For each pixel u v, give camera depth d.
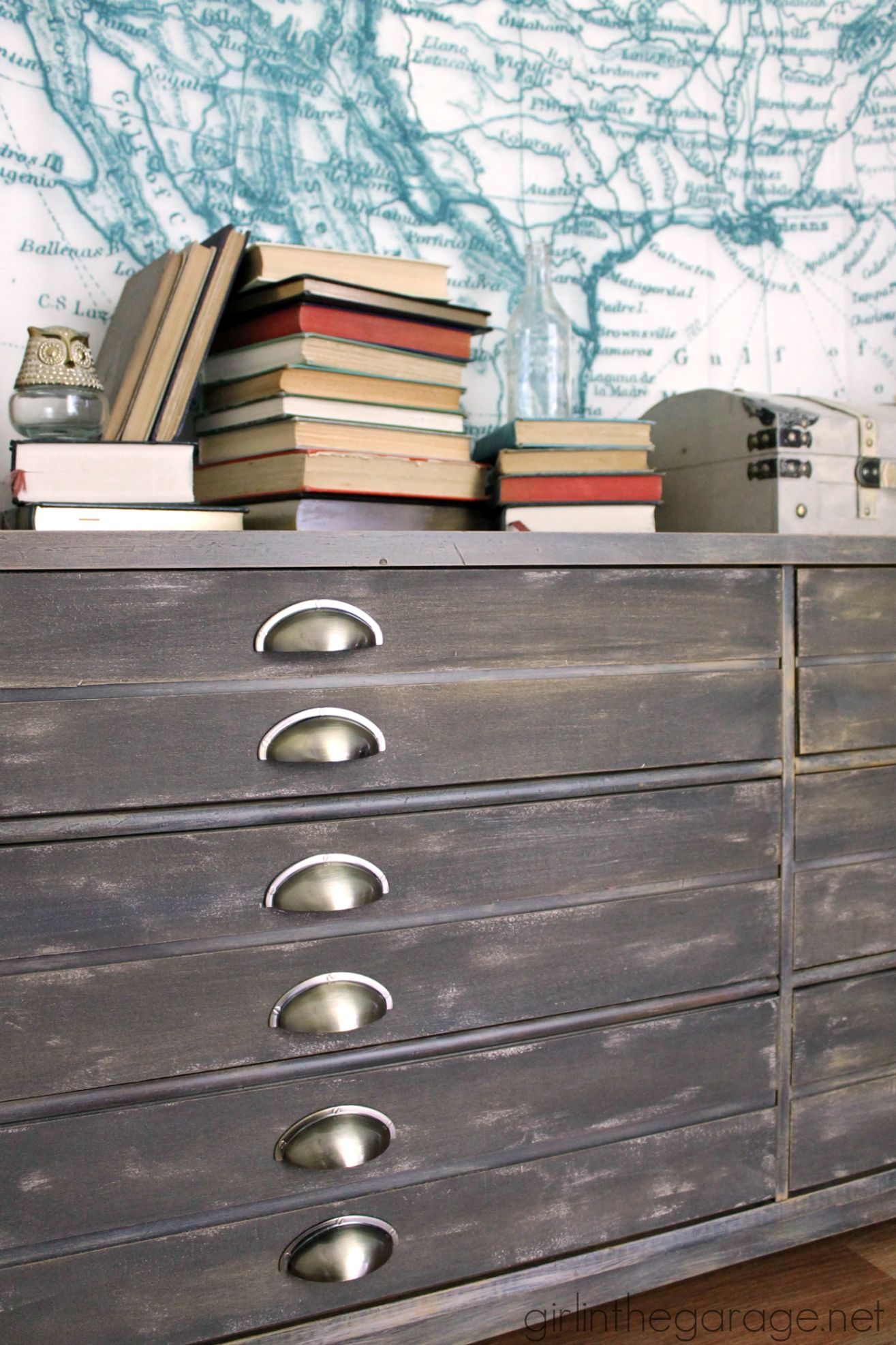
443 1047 1.02
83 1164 0.91
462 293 1.50
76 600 0.87
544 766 1.03
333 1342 0.99
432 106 1.46
